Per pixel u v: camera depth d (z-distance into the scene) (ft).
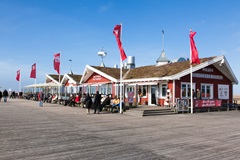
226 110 88.89
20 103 108.47
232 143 31.89
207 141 32.96
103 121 51.49
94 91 119.24
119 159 23.99
